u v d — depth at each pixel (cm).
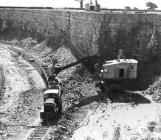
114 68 4928
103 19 5669
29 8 10806
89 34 6062
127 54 5538
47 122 4134
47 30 8488
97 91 5081
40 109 4603
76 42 6712
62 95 4944
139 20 5666
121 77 4975
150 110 4369
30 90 5431
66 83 5325
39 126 4038
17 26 10150
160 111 4316
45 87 5534
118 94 4928
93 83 5362
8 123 4184
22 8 10725
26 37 9406
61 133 3866
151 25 5638
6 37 10006
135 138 3612
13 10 10325
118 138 3656
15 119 4312
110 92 4947
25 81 5916
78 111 4506
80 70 5656
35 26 9300
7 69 6681
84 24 6297
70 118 4297
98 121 4150
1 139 3750
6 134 3866
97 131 3903
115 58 5562
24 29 9794
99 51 5662
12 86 5659
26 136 3797
